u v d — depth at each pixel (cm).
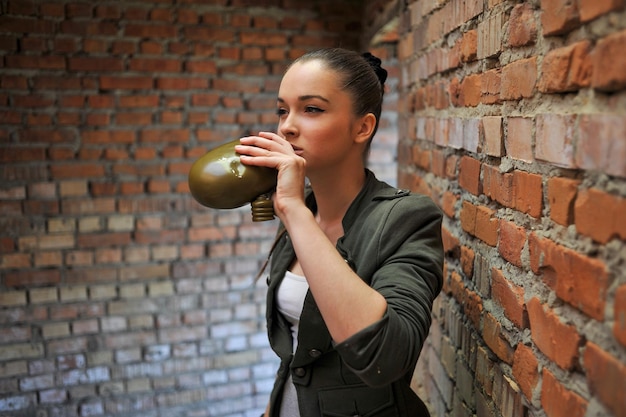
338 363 98
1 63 247
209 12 270
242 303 292
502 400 104
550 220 85
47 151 259
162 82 269
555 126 81
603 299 68
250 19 276
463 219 131
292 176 88
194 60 271
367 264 92
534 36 89
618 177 65
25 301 264
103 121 264
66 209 264
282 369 109
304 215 85
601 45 68
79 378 275
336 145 97
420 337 82
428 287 89
